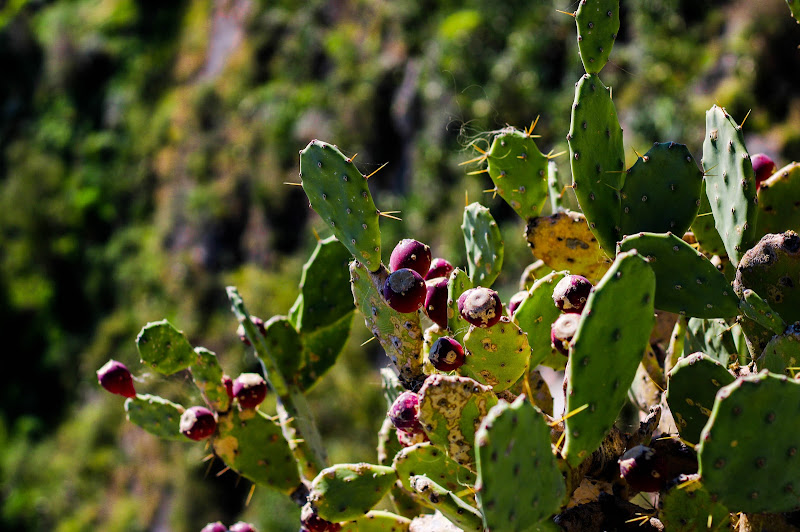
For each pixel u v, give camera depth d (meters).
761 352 1.20
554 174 1.56
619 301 0.99
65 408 15.89
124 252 16.61
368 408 9.27
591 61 1.31
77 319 17.11
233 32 16.92
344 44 14.11
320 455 1.63
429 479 1.07
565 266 1.51
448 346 1.12
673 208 1.29
